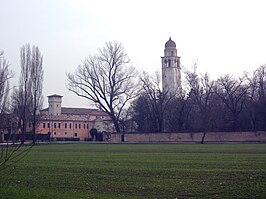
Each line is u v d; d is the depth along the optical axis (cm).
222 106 8494
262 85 8175
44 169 2584
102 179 2031
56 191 1661
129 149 5359
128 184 1839
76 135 13838
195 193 1573
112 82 9044
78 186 1800
